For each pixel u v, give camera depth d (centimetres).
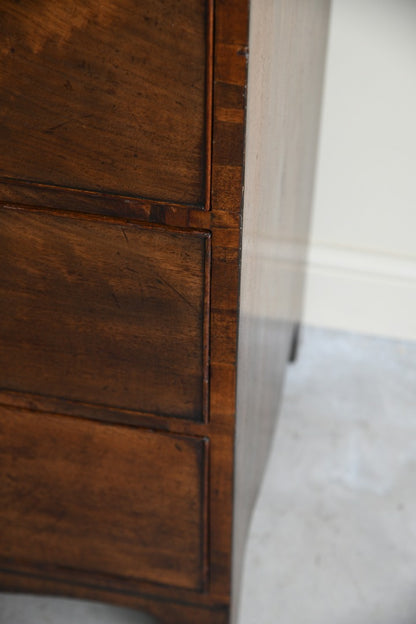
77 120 50
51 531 79
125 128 50
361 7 100
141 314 60
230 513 72
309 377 123
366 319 129
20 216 56
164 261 56
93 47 47
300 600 93
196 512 73
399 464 110
